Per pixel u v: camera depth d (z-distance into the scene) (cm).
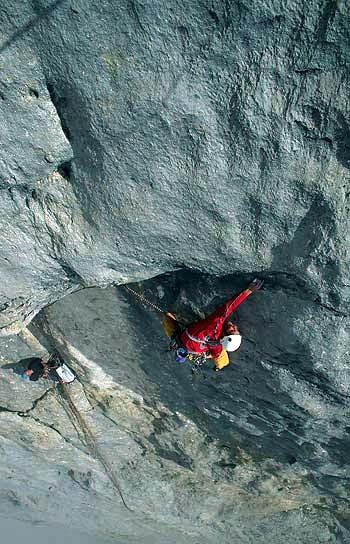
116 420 1071
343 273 638
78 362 952
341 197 600
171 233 655
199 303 760
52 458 1185
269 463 1054
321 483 1059
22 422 1088
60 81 569
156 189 624
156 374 946
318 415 827
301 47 528
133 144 598
